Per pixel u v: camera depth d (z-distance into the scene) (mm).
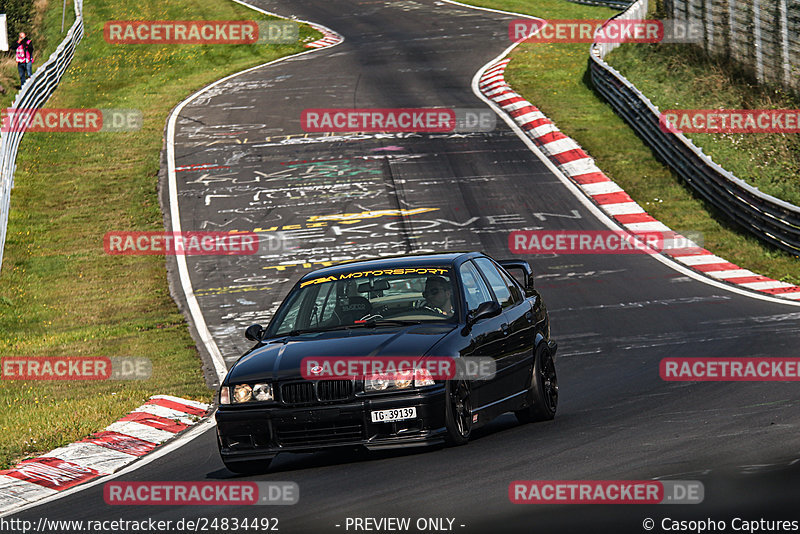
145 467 33156
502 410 30797
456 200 89250
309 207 90500
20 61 144500
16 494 31312
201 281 74625
